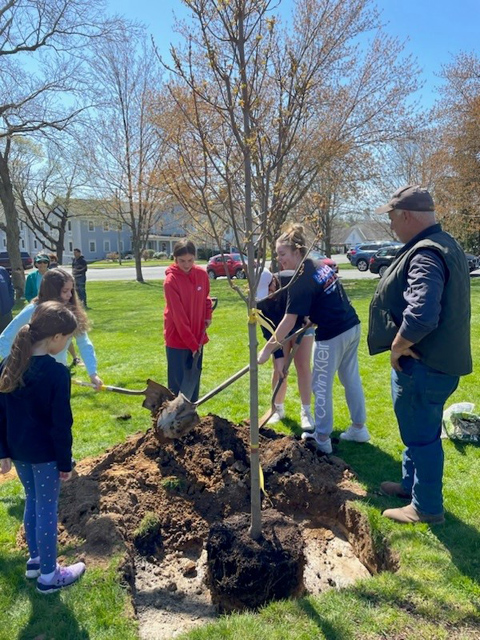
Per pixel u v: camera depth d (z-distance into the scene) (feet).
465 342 9.87
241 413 18.86
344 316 13.64
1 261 129.39
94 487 11.79
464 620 7.82
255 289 8.64
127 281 94.38
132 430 17.29
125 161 86.02
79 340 12.80
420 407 10.14
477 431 15.01
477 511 11.03
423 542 9.82
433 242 9.58
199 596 9.53
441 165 89.35
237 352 29.50
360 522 10.83
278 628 7.71
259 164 8.60
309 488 11.91
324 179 61.11
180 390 15.49
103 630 7.85
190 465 12.15
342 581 10.05
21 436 8.56
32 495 9.11
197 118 8.48
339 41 53.26
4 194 67.26
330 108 58.49
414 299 9.18
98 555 9.48
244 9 7.88
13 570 9.39
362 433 15.26
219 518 11.20
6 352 11.71
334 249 205.98
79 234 239.71
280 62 15.17
